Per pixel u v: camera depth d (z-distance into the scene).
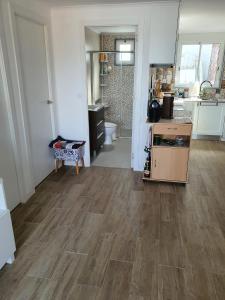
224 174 3.52
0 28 2.22
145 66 3.14
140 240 2.15
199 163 3.93
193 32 4.43
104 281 1.73
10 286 1.69
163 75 4.18
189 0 2.67
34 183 3.03
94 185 3.19
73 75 3.42
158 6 2.89
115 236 2.20
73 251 2.02
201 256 1.96
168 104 3.13
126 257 1.96
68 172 3.60
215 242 2.13
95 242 2.12
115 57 5.27
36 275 1.78
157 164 3.12
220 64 4.94
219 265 1.87
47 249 2.04
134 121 3.42
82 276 1.77
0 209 1.81
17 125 2.57
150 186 3.16
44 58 3.15
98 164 3.90
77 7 3.10
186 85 5.16
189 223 2.40
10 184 2.55
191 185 3.19
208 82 5.12
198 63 4.92
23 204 2.73
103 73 5.37
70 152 3.44
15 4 2.41
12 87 2.45
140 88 3.25
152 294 1.63
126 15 3.02
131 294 1.63
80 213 2.56
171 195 2.93
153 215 2.53
